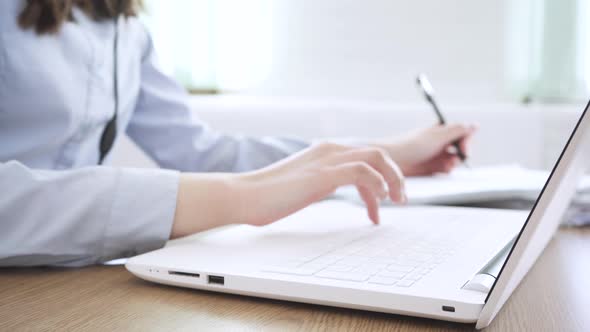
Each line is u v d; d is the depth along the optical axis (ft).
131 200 1.60
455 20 6.59
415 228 1.79
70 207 1.55
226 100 6.11
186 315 1.14
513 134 5.65
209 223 1.65
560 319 1.12
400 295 1.08
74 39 2.22
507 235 1.67
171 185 1.65
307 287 1.16
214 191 1.66
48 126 2.10
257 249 1.47
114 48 2.53
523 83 6.56
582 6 6.35
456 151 3.45
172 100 3.23
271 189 1.69
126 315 1.14
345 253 1.41
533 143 5.66
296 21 6.72
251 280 1.22
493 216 2.06
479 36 6.59
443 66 6.67
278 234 1.69
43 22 2.04
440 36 6.64
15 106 2.01
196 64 6.56
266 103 5.68
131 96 2.77
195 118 3.29
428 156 3.30
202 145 3.17
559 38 6.41
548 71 6.47
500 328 1.06
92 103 2.30
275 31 6.75
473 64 6.63
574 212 2.30
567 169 0.98
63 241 1.54
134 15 2.77
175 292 1.30
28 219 1.52
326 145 1.87
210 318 1.12
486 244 1.53
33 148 2.08
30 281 1.42
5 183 1.53
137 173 1.65
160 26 6.47
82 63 2.25
